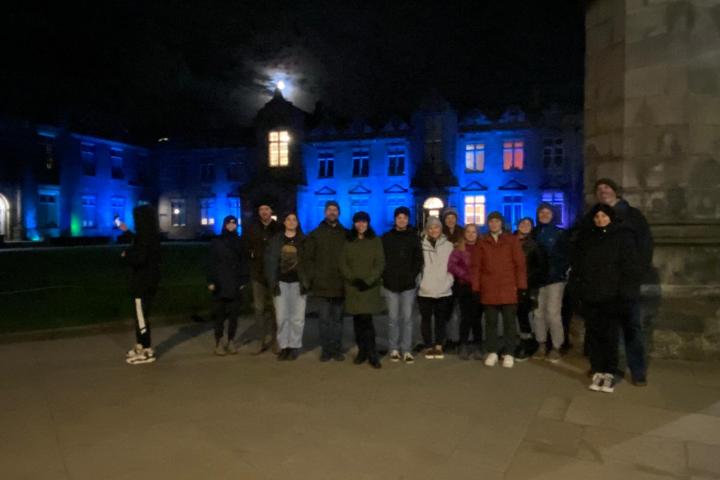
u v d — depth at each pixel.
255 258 8.30
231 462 4.48
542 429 5.12
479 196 37.75
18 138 38.97
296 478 4.21
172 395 6.16
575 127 35.25
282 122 40.59
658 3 7.52
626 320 6.39
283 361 7.65
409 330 7.59
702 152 7.49
